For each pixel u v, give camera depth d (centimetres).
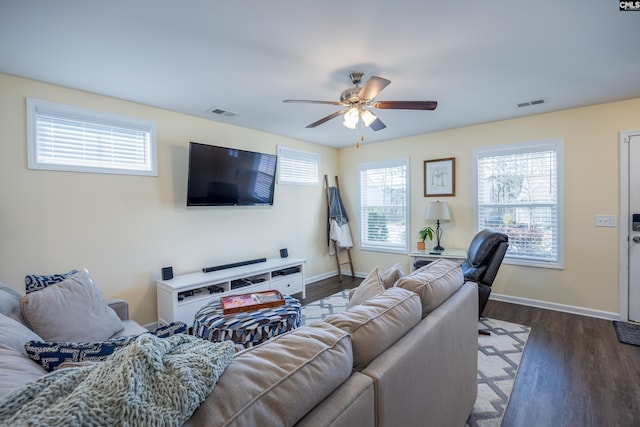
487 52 217
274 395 67
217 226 380
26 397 57
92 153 285
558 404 191
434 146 447
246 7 166
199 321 221
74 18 173
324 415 74
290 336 91
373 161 515
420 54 219
